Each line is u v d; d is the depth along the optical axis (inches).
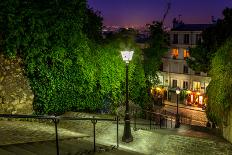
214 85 863.1
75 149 411.2
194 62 1486.2
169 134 682.2
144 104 1127.6
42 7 678.5
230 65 749.9
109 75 925.8
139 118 1056.2
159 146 605.6
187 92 2276.1
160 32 1625.2
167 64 2407.7
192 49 1485.0
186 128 988.6
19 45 657.6
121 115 962.1
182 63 2322.8
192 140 641.0
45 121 700.0
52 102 743.7
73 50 771.4
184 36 2285.9
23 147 377.4
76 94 810.8
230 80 728.3
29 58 682.2
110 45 956.6
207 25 2231.8
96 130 679.1
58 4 705.0
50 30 697.0
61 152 381.4
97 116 776.9
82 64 800.3
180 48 2316.7
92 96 874.1
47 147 394.0
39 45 685.9
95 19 1063.6
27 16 657.0
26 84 679.7
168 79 2409.0
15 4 635.5
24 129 526.6
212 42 1360.7
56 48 724.7
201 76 2247.8
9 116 288.5
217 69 839.1
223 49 817.5
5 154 319.6
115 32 1106.1
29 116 309.1
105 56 911.0
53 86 739.4
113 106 955.3
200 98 2218.3
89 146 450.3
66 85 775.7
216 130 890.7
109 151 446.3
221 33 1334.9
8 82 644.1
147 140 638.5
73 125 701.3
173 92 2359.7
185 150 589.6
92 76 841.5
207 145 617.6
